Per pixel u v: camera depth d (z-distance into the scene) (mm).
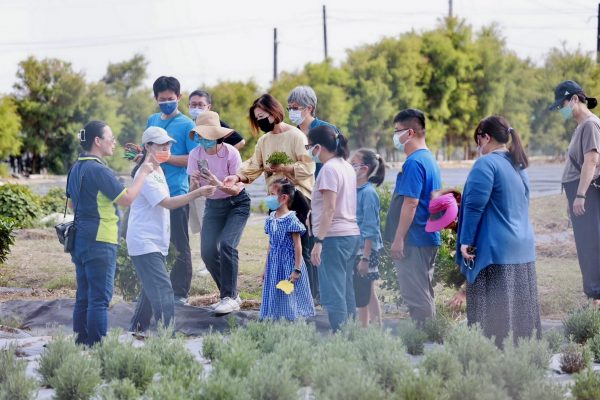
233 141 19109
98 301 15055
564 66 142500
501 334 13711
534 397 11477
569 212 19125
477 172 13695
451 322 16281
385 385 12641
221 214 18797
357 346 13891
